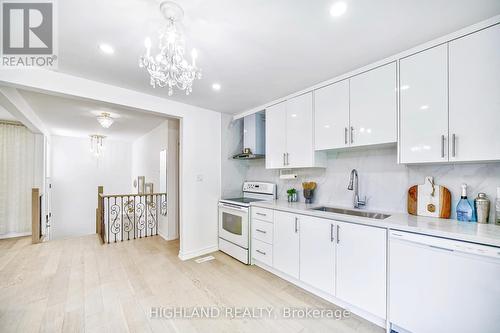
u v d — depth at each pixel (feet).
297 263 7.50
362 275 5.80
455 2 4.02
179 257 10.22
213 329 5.55
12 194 14.16
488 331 3.99
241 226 9.77
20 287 7.44
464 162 5.32
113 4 4.02
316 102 7.84
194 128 10.49
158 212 15.03
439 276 4.53
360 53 5.83
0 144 13.92
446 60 5.05
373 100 6.30
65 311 6.16
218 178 11.53
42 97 9.73
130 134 19.36
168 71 5.19
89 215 21.20
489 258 3.98
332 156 8.62
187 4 4.04
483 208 5.20
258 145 11.16
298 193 9.92
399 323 5.09
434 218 5.87
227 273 8.63
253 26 4.71
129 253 10.73
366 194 7.61
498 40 4.42
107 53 5.71
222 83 7.75
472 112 4.71
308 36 5.08
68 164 20.22
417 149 5.46
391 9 4.20
